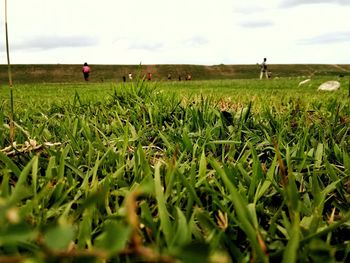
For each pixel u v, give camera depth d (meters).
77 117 2.76
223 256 0.36
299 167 1.64
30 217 1.09
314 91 10.56
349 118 2.88
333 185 1.36
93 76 92.12
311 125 2.59
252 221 1.00
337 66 118.19
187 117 2.97
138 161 1.70
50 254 0.36
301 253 0.92
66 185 1.48
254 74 104.44
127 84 4.11
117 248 0.38
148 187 0.95
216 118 2.77
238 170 1.66
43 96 8.00
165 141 2.07
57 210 1.22
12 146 1.76
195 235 1.03
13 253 0.87
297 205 1.04
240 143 2.09
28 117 3.17
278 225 1.18
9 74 1.75
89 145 1.87
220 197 1.38
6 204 0.42
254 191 1.43
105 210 1.29
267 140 2.18
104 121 3.04
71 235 0.37
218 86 16.53
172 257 0.38
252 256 0.99
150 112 2.84
